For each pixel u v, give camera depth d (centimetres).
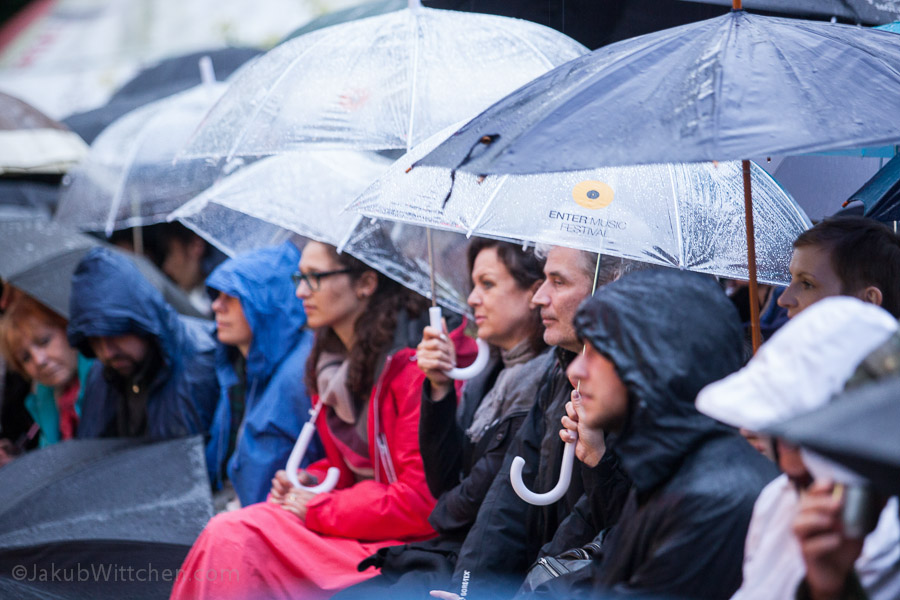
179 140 1345
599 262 661
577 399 605
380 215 658
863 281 603
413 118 744
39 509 895
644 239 650
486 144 465
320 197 966
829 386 333
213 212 1141
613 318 420
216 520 817
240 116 803
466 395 852
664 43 503
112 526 858
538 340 772
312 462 991
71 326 1121
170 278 1537
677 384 412
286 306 1035
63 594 827
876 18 866
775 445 379
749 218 558
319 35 830
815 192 855
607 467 580
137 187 1324
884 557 348
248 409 1040
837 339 336
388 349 882
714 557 401
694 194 675
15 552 822
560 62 788
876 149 768
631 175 675
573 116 460
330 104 769
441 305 922
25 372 1290
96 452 1013
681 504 406
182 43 2836
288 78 797
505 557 686
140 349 1126
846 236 607
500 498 699
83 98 2706
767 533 376
